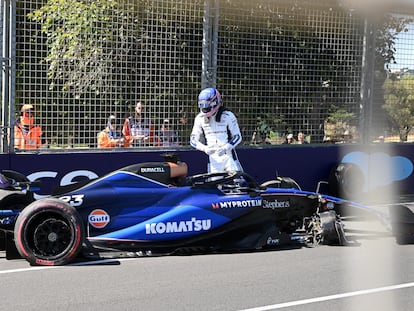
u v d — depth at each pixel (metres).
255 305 4.68
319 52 10.07
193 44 9.14
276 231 6.79
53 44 8.20
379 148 10.69
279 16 9.69
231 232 6.64
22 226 5.77
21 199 6.66
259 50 9.62
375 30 10.34
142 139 8.91
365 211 8.05
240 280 5.43
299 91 10.00
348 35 10.25
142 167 6.47
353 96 10.41
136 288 5.13
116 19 8.50
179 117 9.16
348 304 4.77
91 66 8.43
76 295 4.90
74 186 6.31
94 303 4.68
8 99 8.02
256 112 9.70
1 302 4.70
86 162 8.48
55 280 5.38
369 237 7.50
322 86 10.18
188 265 6.00
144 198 6.37
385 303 4.82
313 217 7.04
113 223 6.26
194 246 6.54
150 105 8.91
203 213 6.49
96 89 8.50
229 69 9.44
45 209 5.80
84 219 6.17
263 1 9.53
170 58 8.96
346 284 5.35
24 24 8.04
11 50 7.95
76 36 8.30
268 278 5.51
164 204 6.43
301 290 5.13
